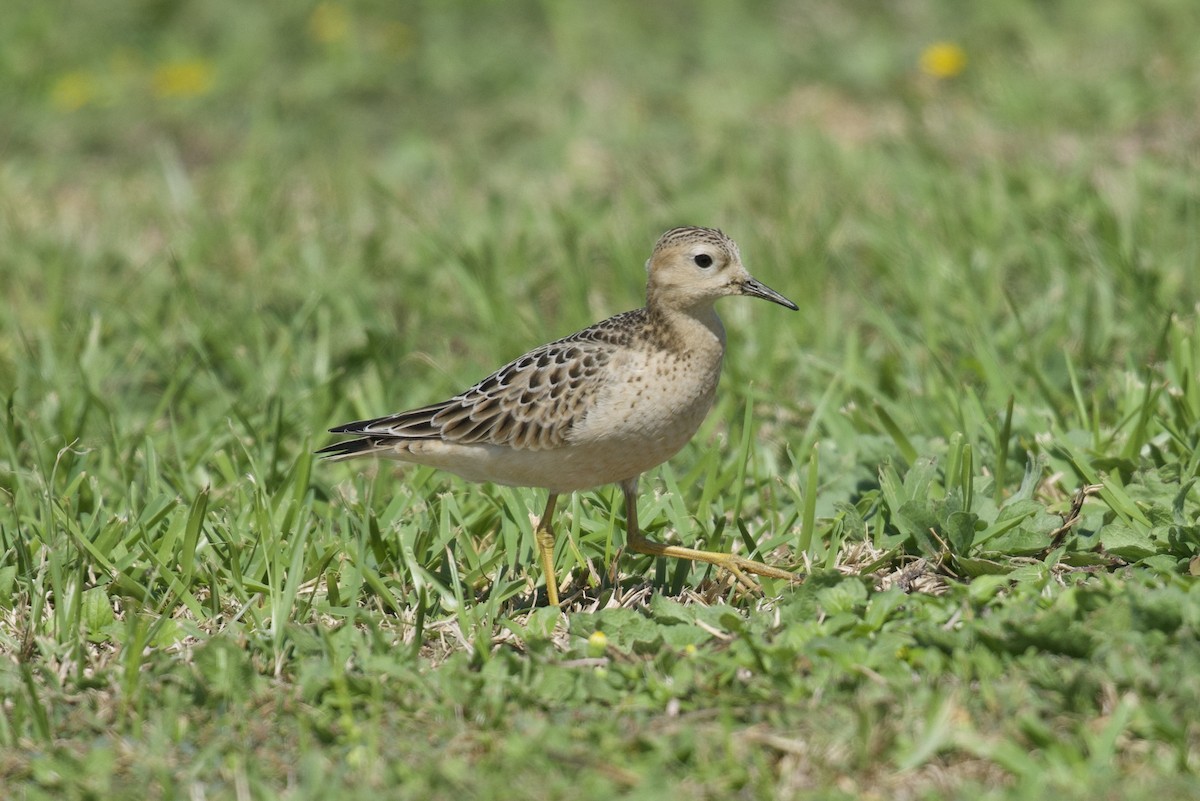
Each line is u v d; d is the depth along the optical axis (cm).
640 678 866
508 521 1088
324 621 978
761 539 1088
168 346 1462
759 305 1496
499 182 1958
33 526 1080
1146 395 1108
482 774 776
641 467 1009
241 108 2334
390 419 1042
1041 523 1005
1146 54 2134
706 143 2019
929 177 1755
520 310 1542
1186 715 770
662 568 1044
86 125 2312
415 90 2377
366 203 1916
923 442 1167
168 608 990
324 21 2612
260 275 1659
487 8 2694
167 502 1090
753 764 784
